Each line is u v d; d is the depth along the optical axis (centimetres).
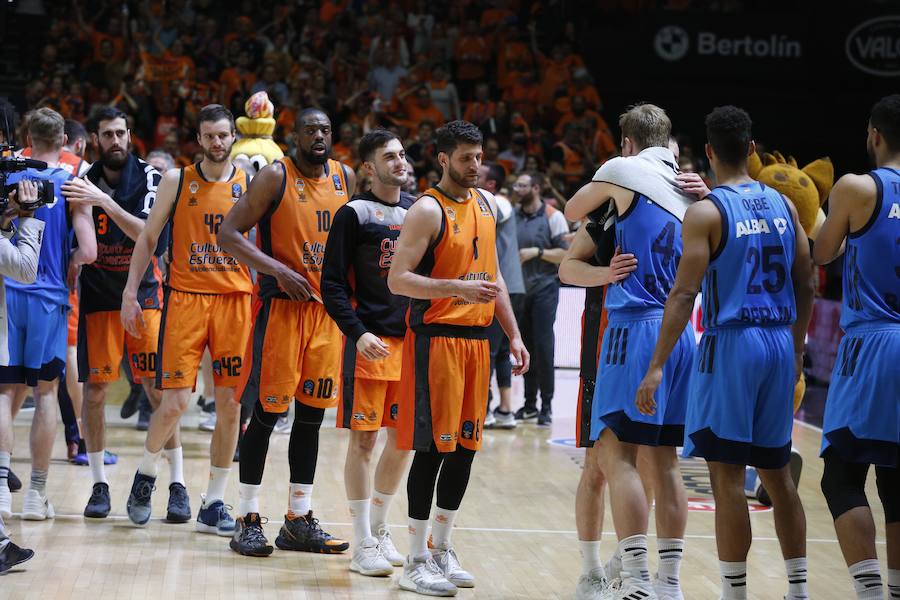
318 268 1098
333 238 1032
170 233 1275
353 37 3725
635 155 955
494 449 1783
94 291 1226
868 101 3609
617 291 923
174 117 3334
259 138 1551
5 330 1034
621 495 889
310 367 1087
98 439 1224
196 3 3875
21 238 1006
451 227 977
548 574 1060
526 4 3981
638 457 994
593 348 962
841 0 3575
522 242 2011
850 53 3575
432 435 972
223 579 1000
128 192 1271
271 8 3878
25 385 1219
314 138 1079
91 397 1223
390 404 1059
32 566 1016
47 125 1173
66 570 1008
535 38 3866
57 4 3772
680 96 3681
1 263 988
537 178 2017
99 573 1002
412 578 985
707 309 877
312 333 1089
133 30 3634
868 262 875
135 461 1548
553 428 2019
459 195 993
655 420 898
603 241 950
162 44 3662
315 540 1109
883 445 860
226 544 1130
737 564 863
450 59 3772
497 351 1984
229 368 1166
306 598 951
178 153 3181
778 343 866
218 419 1168
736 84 3678
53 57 3553
